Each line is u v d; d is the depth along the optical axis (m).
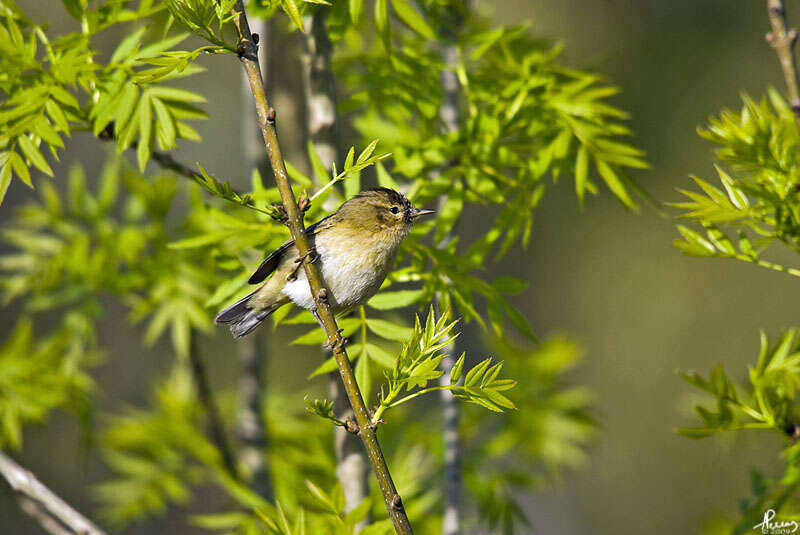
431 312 5.97
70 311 10.86
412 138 9.27
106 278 10.52
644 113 21.19
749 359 22.22
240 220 8.32
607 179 8.41
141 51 8.11
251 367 11.16
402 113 8.76
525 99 8.66
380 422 5.77
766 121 7.43
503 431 11.49
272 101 10.84
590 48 21.69
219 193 5.59
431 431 11.44
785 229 7.23
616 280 23.78
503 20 21.78
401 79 8.77
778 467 11.15
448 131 9.53
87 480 18.92
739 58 20.95
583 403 11.90
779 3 7.23
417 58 8.84
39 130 7.60
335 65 10.28
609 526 23.30
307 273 5.82
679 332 23.27
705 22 21.45
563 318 24.34
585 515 23.67
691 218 7.34
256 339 11.20
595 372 24.08
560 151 8.41
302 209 5.87
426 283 8.11
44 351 10.73
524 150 9.09
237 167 23.20
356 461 8.49
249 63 5.80
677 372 7.63
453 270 8.18
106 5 8.01
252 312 8.34
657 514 22.81
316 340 7.86
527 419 11.55
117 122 7.74
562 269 24.41
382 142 9.80
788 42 7.22
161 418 11.41
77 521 8.03
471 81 9.18
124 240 10.63
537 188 8.44
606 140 8.56
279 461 10.60
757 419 7.46
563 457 11.48
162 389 12.05
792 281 22.38
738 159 7.39
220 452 10.81
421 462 10.95
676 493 22.70
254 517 8.60
